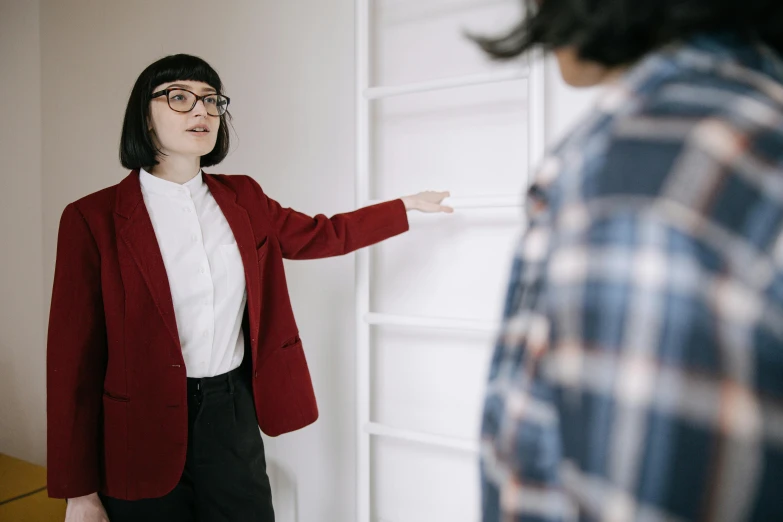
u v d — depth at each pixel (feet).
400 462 5.34
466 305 4.97
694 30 1.05
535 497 1.07
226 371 4.25
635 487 0.83
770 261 0.85
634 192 0.90
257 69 6.05
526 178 4.61
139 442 3.94
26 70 8.18
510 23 4.58
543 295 1.04
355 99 4.99
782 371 0.83
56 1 7.82
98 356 4.08
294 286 5.98
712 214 0.86
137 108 4.19
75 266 3.99
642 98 1.01
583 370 0.89
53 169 7.98
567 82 1.35
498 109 4.73
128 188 4.22
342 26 5.46
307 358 5.92
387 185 5.31
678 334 0.83
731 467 0.80
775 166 0.89
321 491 5.87
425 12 5.01
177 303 4.09
